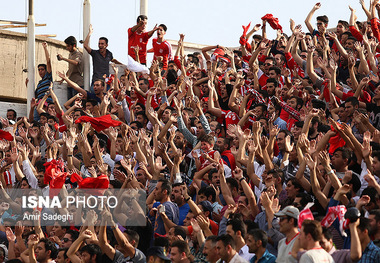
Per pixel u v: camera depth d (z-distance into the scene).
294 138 41.56
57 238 39.34
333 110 46.22
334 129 37.12
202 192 38.09
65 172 44.72
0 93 71.88
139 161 46.19
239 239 31.27
